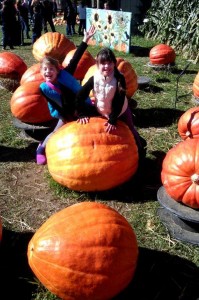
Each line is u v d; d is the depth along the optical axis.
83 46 2.74
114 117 2.26
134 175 2.63
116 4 10.01
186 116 2.88
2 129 3.50
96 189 2.32
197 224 2.00
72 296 1.55
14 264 1.91
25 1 11.12
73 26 10.03
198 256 1.92
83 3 10.72
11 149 3.11
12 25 7.72
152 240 2.04
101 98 2.29
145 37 8.52
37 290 1.73
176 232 2.06
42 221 2.24
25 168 2.82
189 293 1.72
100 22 7.54
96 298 1.56
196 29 6.17
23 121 3.16
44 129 3.12
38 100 3.07
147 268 1.86
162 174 2.11
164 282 1.78
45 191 2.53
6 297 1.72
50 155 2.35
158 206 2.32
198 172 1.93
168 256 1.93
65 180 2.30
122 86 2.27
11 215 2.29
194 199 1.93
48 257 1.54
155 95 4.36
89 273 1.52
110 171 2.23
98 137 2.24
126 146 2.29
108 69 2.19
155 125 3.49
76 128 2.28
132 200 2.38
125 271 1.57
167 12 7.27
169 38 7.29
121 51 7.19
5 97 4.45
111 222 1.62
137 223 2.18
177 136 3.25
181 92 4.45
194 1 6.44
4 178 2.69
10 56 4.61
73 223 1.60
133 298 1.70
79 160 2.22
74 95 2.53
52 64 2.43
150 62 5.54
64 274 1.52
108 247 1.55
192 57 6.27
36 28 8.31
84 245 1.54
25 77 3.47
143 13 9.44
